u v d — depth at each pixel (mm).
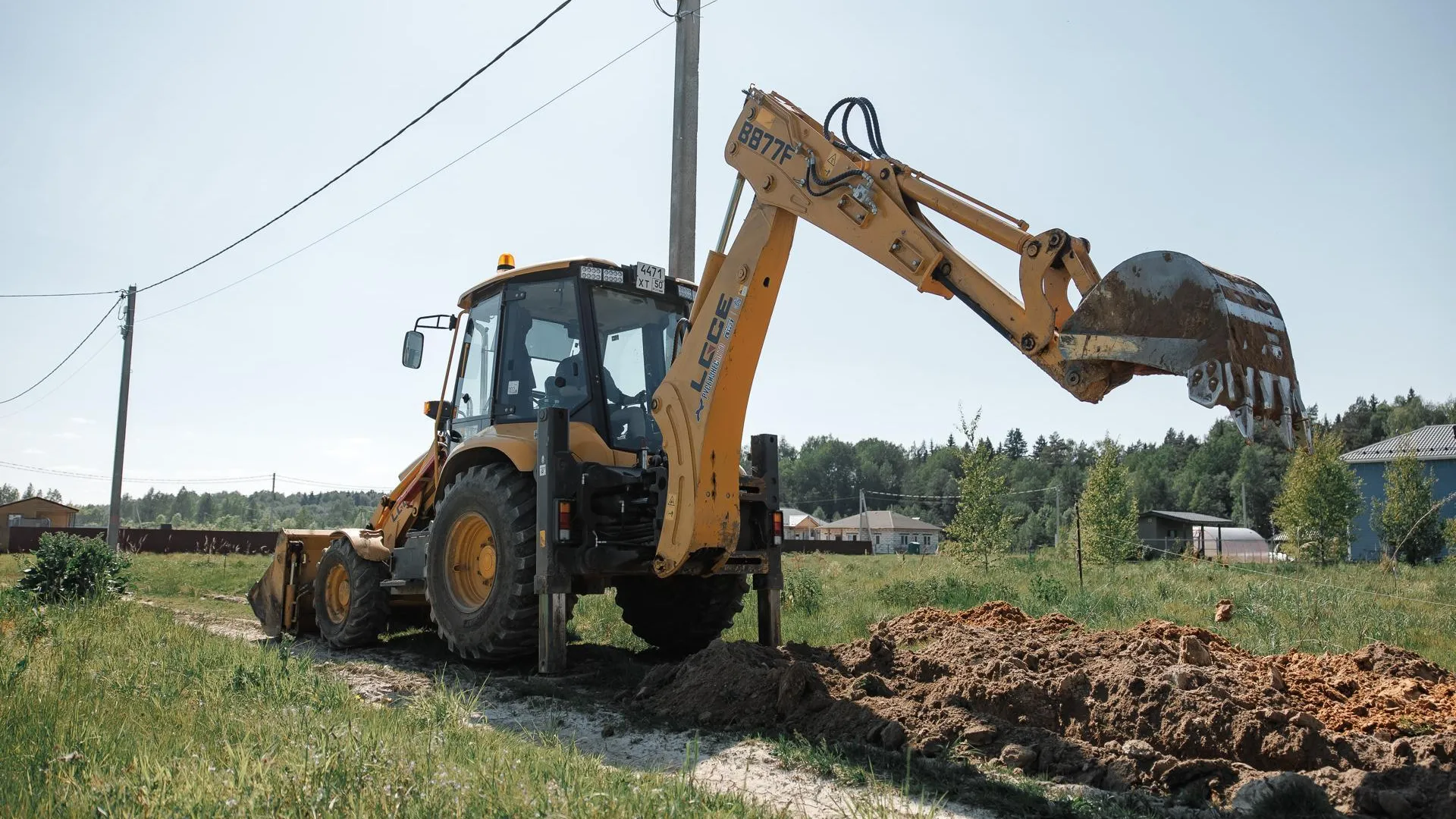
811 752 4379
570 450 6789
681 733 4984
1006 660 5062
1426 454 39844
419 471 8625
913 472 119250
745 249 6199
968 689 4867
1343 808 3537
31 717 3984
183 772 3014
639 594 8266
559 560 6570
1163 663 4906
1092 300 4383
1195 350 4059
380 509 9266
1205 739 4176
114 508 23359
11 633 7090
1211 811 3627
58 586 11227
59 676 5016
